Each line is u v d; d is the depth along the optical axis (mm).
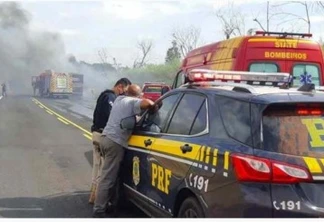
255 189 3172
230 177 3324
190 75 4672
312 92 3740
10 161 9633
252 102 3518
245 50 8398
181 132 4285
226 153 3428
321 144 3326
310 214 3080
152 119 5090
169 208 4219
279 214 3100
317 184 3164
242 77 4805
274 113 3432
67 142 13242
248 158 3256
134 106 5383
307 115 3463
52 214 5688
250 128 3418
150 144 4773
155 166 4578
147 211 4879
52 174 8266
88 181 7699
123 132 5453
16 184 7383
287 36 8719
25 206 6055
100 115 6094
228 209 3318
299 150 3273
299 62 8625
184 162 3957
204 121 3965
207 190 3561
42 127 17969
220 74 4758
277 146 3277
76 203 6262
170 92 4926
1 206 6035
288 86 4402
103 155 5652
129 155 5387
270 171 3154
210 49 9602
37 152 11094
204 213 3582
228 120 3668
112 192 5688
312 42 8773
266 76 4852
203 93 4168
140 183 5016
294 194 3113
